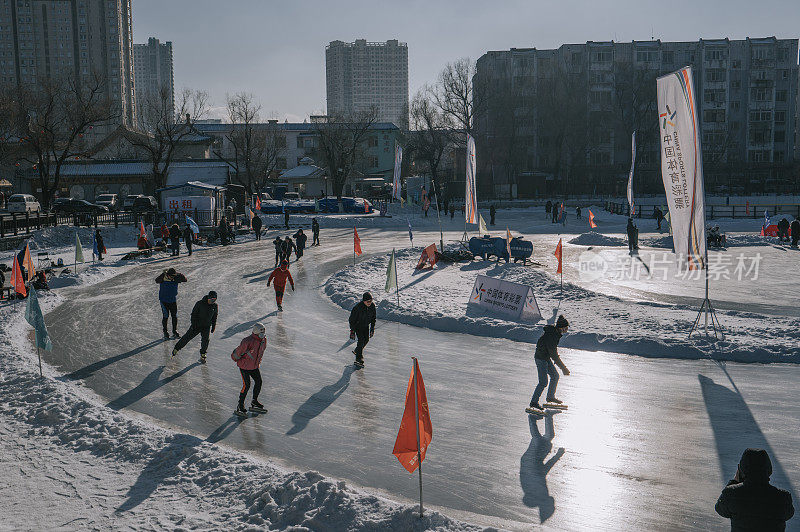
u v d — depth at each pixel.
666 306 18.81
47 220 41.66
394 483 8.12
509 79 105.56
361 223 51.44
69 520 7.15
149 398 11.59
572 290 21.64
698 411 10.38
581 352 14.22
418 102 89.56
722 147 102.31
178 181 66.00
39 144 55.19
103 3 178.00
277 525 6.92
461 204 76.56
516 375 12.61
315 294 22.42
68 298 21.77
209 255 33.25
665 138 15.04
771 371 12.44
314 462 8.80
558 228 49.88
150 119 78.56
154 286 24.08
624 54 104.69
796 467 8.24
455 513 7.31
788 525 6.95
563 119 94.94
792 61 104.94
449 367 13.25
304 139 103.56
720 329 15.24
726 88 104.69
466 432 9.74
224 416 10.66
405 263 29.73
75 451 9.16
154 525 7.00
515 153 97.94
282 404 11.19
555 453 8.92
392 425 10.13
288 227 48.62
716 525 6.93
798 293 21.38
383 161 102.88
